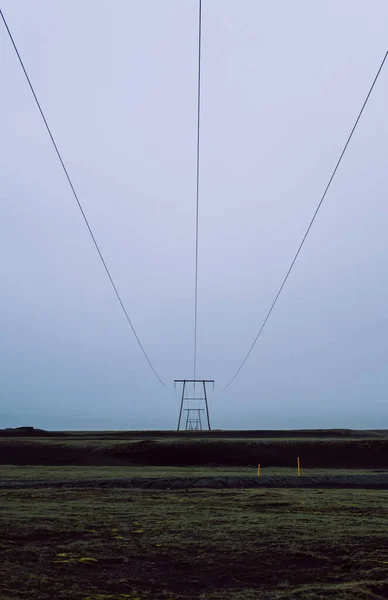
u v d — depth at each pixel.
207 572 12.62
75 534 15.62
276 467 59.25
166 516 19.53
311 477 40.81
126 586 11.45
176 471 50.41
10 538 14.84
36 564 12.51
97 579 11.77
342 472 51.28
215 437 93.75
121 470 50.62
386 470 55.28
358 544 14.80
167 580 12.05
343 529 16.92
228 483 37.19
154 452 65.06
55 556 13.24
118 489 31.44
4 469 50.00
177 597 10.93
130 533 16.02
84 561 12.89
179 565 13.00
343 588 11.52
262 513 20.89
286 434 99.50
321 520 18.97
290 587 11.78
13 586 10.87
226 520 18.64
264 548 14.31
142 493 28.84
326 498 27.11
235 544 14.70
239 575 12.51
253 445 67.75
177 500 25.42
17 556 13.05
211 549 14.23
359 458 62.75
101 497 26.34
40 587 10.92
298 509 22.23
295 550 14.13
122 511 20.69
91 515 19.33
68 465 59.91
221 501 25.05
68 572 12.10
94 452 65.19
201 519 18.83
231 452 65.56
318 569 12.91
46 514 19.30
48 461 61.91
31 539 14.91
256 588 11.74
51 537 15.17
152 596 10.95
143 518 18.86
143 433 100.75
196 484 36.22
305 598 11.02
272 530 16.59
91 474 44.25
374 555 13.83
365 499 26.72
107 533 15.91
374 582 11.93
